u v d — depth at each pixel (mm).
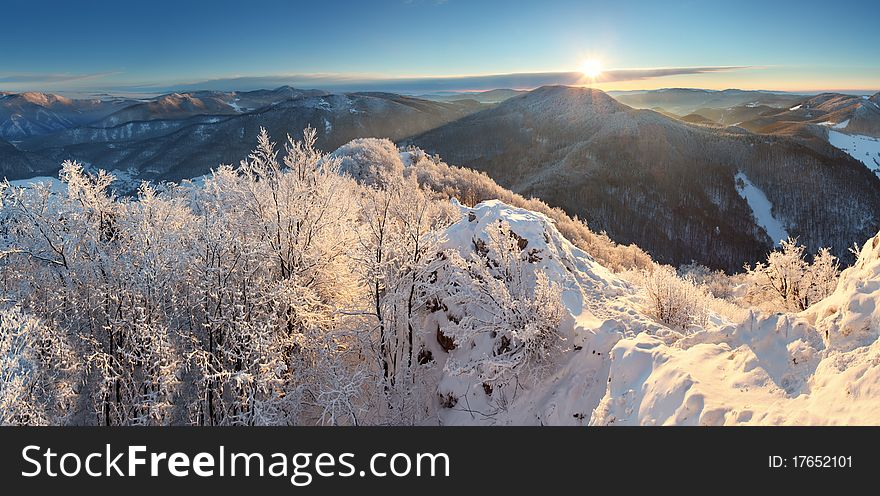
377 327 16984
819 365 7438
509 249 15867
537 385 13188
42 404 14531
